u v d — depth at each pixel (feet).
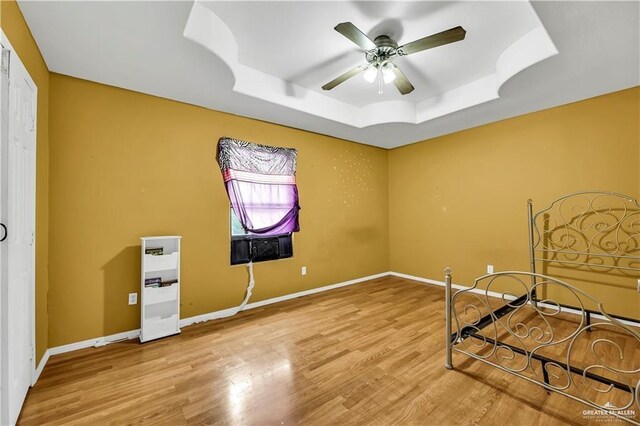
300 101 10.87
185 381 6.48
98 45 6.69
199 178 10.30
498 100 10.19
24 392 5.78
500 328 9.38
